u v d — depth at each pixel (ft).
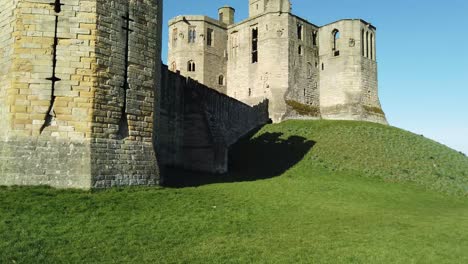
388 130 154.10
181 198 53.16
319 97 195.11
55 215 40.37
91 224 39.42
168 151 93.09
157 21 60.44
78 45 50.21
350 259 35.58
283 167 110.52
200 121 100.48
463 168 124.26
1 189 45.60
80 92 49.75
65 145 48.70
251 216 50.52
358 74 187.52
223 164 101.04
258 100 181.78
